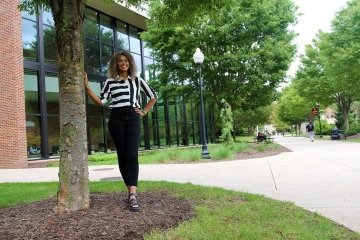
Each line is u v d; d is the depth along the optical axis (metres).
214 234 4.11
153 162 15.45
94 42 24.75
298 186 7.71
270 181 8.52
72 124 5.05
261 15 21.94
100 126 23.62
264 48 22.12
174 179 9.41
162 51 23.30
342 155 14.50
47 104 19.67
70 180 5.02
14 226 4.45
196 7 7.96
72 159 5.04
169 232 4.14
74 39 5.12
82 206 5.05
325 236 4.29
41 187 8.48
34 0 7.57
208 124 40.34
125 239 3.99
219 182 8.66
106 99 5.46
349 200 6.25
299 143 28.31
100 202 5.52
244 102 25.20
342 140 30.38
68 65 5.07
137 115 5.45
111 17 26.83
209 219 4.67
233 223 4.60
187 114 35.12
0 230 4.33
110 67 5.40
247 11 22.11
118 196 6.09
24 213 5.10
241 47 22.61
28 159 18.19
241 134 85.44
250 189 7.54
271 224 4.66
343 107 40.91
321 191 7.08
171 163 14.65
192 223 4.50
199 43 22.23
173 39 22.27
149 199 5.82
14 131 16.77
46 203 5.70
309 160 12.98
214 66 22.77
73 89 5.08
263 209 5.37
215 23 21.39
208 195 6.33
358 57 28.38
